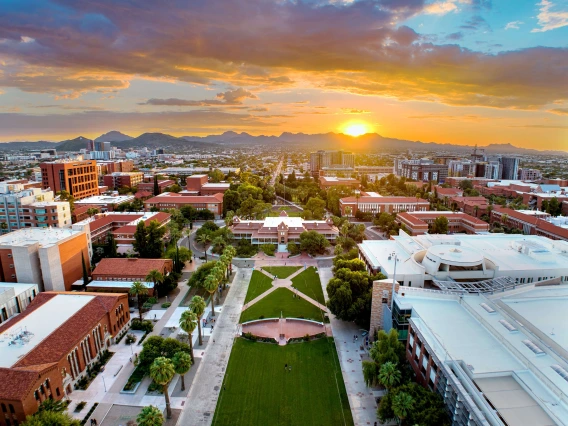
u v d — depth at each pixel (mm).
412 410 67125
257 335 110250
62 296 108000
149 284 132375
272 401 82625
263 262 172375
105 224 199125
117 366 94625
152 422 63062
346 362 96750
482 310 90375
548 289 103625
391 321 99750
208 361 96812
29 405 69812
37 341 85375
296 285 145250
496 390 64062
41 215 183375
